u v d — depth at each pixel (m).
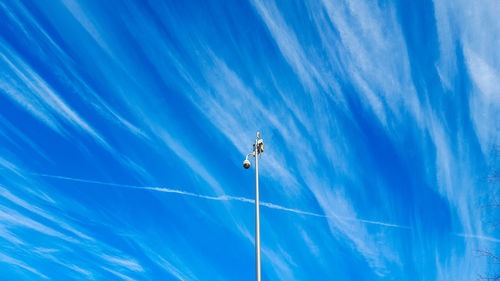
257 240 14.07
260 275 13.02
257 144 17.19
